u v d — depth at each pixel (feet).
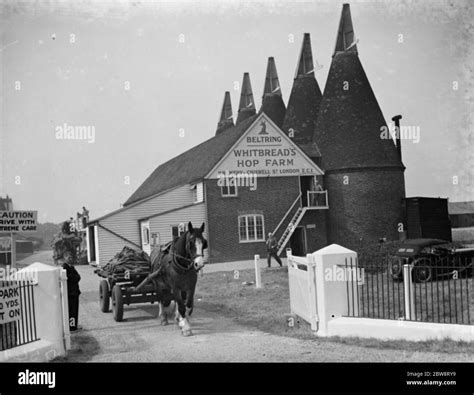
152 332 30.22
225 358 23.71
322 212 85.46
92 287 57.82
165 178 94.53
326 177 87.40
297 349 24.54
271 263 71.41
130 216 77.51
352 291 27.27
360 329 25.88
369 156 86.43
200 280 55.01
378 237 84.79
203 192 77.00
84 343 27.71
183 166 89.92
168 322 33.27
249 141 79.46
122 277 34.91
